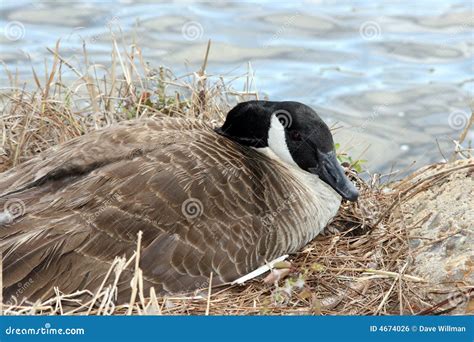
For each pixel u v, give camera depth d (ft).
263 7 82.53
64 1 82.02
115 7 81.10
